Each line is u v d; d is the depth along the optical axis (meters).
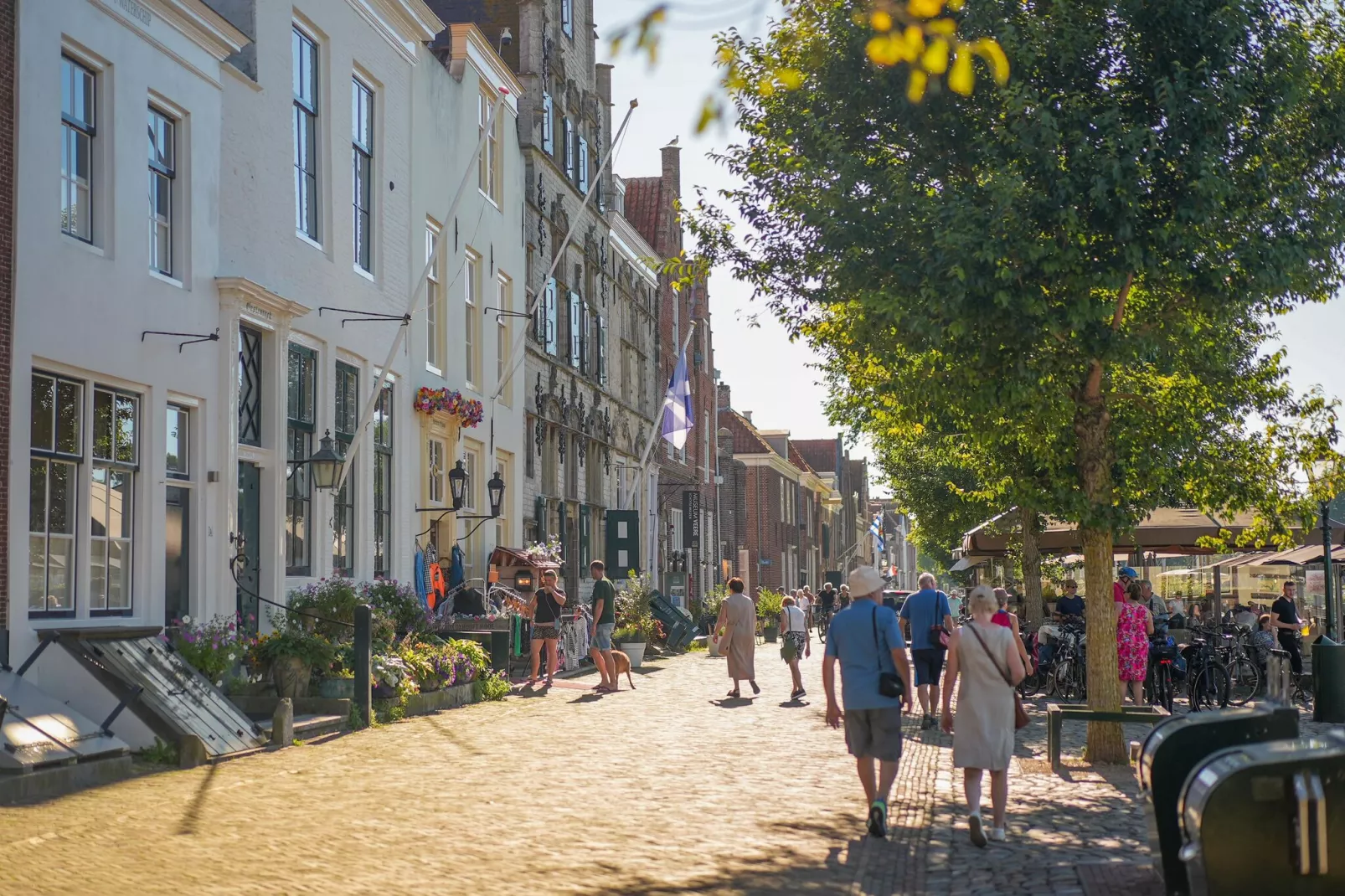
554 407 33.78
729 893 7.70
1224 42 12.03
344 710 15.80
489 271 28.44
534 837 9.29
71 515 14.01
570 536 35.50
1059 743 13.12
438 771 12.34
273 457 17.94
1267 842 6.11
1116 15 12.45
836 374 20.36
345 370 21.00
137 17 15.12
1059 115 12.43
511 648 23.92
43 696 12.05
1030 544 25.20
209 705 13.82
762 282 14.22
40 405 13.62
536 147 32.16
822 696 21.53
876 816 9.46
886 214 12.70
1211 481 14.80
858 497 114.06
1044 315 12.20
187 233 16.08
